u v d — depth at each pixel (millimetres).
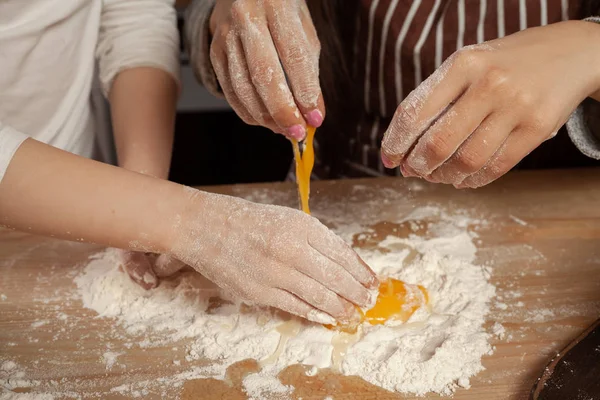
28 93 743
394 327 572
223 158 1398
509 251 646
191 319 585
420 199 725
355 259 546
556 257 635
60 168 536
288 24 550
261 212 540
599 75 535
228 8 631
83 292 616
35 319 587
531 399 485
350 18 776
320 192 739
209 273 544
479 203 715
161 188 549
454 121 500
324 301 537
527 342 547
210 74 704
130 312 593
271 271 529
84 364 543
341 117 843
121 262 624
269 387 522
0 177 528
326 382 526
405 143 515
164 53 750
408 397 512
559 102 511
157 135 708
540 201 713
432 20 724
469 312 575
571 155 812
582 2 706
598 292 593
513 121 505
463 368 527
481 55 502
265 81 548
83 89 776
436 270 625
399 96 773
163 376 532
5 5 706
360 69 789
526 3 706
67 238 551
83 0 736
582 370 501
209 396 516
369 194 735
